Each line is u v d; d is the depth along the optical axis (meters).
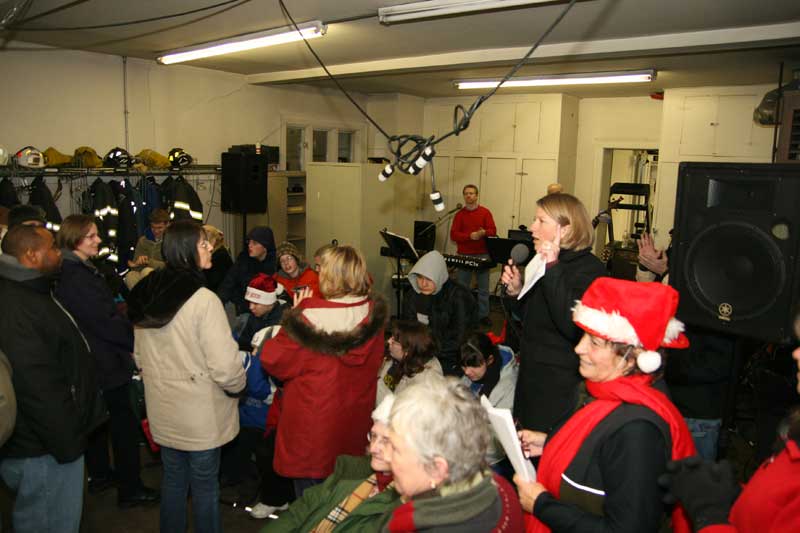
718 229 1.94
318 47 4.97
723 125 6.35
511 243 5.40
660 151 6.75
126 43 5.00
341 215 6.26
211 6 3.74
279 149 7.08
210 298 2.14
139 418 2.76
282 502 2.72
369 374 2.27
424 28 4.19
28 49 5.04
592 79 5.76
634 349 1.25
